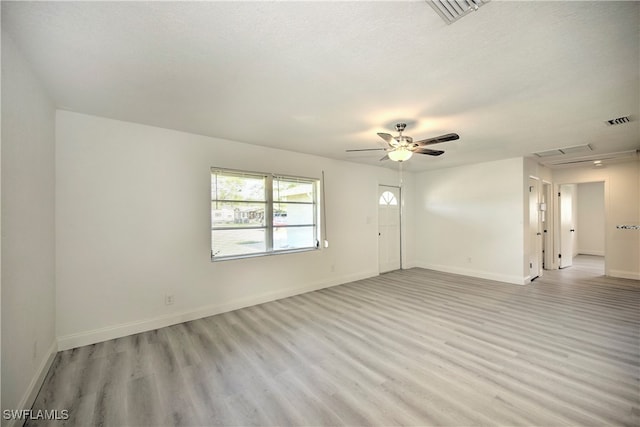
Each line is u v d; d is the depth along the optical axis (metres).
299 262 4.56
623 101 2.54
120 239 3.01
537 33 1.61
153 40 1.66
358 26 1.55
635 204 5.30
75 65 1.93
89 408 1.88
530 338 2.84
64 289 2.69
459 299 4.17
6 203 1.56
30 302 1.94
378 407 1.87
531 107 2.68
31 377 1.94
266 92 2.36
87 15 1.44
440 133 3.50
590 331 2.99
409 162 5.50
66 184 2.71
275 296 4.25
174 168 3.37
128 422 1.76
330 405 1.90
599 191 8.17
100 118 2.91
